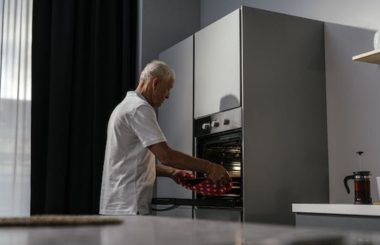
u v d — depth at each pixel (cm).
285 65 297
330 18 312
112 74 398
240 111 283
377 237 46
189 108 337
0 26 372
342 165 294
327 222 230
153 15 412
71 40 384
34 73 376
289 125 292
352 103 292
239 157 289
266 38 294
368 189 245
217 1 418
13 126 368
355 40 294
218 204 257
